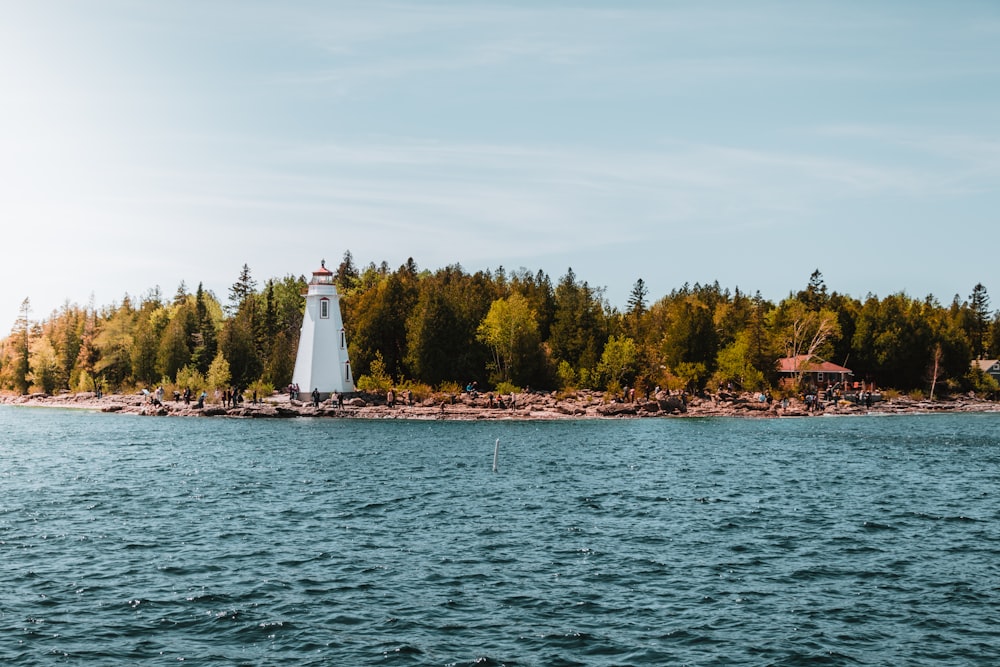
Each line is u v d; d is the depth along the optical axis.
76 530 39.34
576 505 46.94
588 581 31.02
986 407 148.88
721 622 26.50
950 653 24.00
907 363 162.38
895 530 40.16
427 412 118.06
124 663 22.89
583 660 23.36
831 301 191.88
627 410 122.25
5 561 33.31
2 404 171.50
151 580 30.73
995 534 39.34
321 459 68.81
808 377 151.50
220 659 23.25
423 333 139.12
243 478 57.06
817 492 51.84
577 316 153.50
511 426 106.06
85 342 172.25
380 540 37.66
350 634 25.22
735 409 125.12
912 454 74.19
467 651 23.95
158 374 158.12
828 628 25.97
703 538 38.28
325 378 122.88
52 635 24.91
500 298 163.62
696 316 145.12
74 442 83.44
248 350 146.12
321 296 123.12
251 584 30.33
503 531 39.72
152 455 71.44
